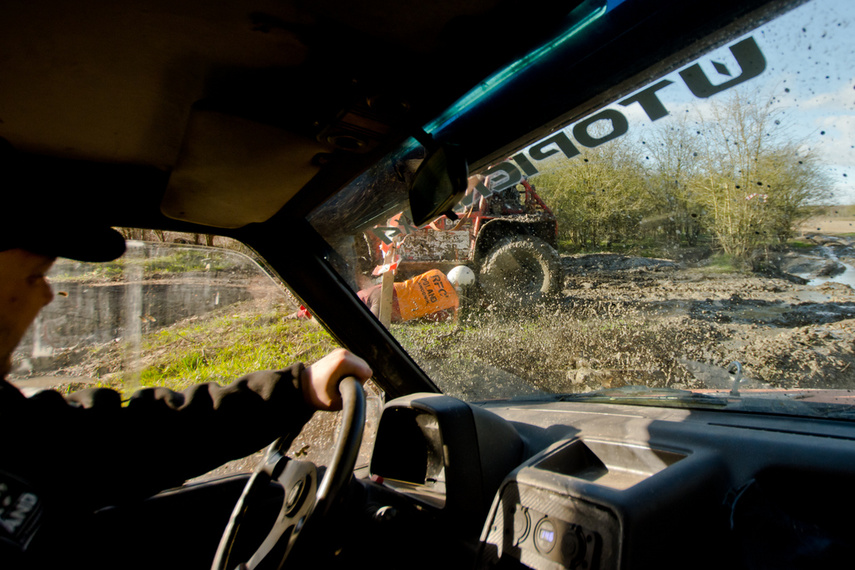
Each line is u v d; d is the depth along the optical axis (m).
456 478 1.26
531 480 1.02
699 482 1.00
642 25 0.83
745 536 0.95
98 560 1.36
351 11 0.83
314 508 0.75
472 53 0.91
